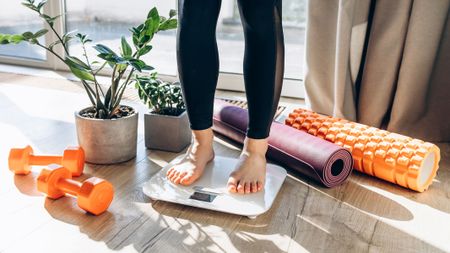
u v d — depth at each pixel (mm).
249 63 1296
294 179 1493
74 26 2664
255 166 1350
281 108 2178
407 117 1861
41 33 1401
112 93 1505
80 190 1198
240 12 1279
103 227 1166
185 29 1278
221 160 1531
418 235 1198
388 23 1805
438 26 1739
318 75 2018
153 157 1592
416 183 1394
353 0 1793
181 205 1288
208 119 1393
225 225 1202
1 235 1108
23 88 2256
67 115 1920
